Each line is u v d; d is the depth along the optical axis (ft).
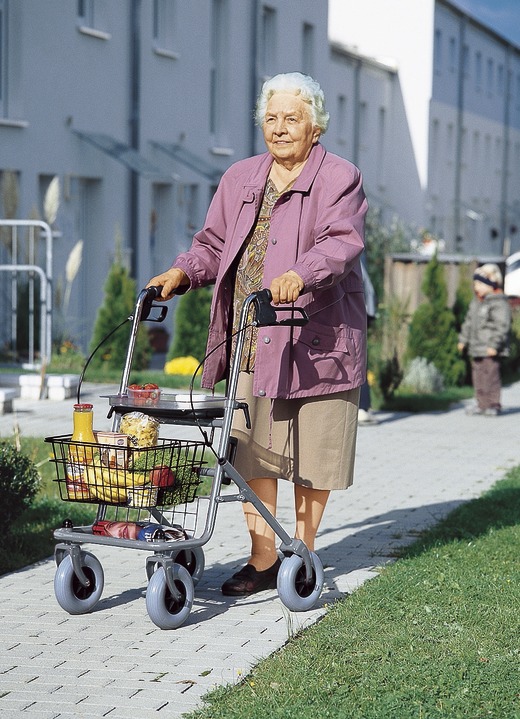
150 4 80.18
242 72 94.48
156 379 55.83
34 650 17.85
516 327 76.84
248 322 20.08
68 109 70.79
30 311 55.88
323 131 20.24
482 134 172.65
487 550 24.03
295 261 19.77
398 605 19.84
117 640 18.38
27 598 20.86
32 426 41.88
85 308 75.51
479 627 18.65
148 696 15.84
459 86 155.94
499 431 46.24
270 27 100.53
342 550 24.88
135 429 18.29
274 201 20.11
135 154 73.20
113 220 76.54
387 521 28.22
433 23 139.64
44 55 68.03
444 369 61.16
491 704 15.25
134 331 19.65
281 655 17.25
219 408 18.84
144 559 23.95
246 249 20.25
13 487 23.62
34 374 51.16
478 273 51.65
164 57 82.33
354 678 16.17
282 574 19.79
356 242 19.27
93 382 55.26
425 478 34.96
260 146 99.30
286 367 19.80
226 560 23.88
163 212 84.69
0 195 64.39
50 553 24.13
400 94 139.85
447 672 16.29
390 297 61.93
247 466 20.56
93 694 15.92
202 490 30.66
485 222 177.68
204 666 17.10
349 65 123.44
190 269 20.47
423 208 139.85
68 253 72.02
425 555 23.68
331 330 20.04
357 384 20.42
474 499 30.48
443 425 47.85
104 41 74.54
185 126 86.02
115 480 18.21
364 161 131.95
